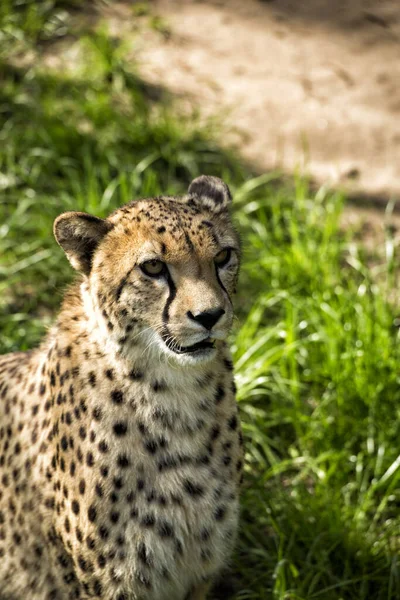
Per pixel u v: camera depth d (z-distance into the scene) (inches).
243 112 590.2
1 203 511.2
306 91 609.9
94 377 286.4
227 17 673.0
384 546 355.9
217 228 282.4
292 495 379.6
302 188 506.3
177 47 640.4
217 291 274.4
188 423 288.2
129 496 288.0
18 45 617.6
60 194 509.0
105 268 281.3
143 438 286.8
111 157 527.5
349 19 674.2
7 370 327.6
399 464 373.4
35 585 313.0
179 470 289.6
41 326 438.6
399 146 569.3
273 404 412.2
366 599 346.9
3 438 315.9
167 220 276.5
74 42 625.0
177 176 540.7
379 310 434.9
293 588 343.0
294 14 679.1
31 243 487.2
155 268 274.8
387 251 481.1
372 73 626.8
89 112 560.1
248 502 372.5
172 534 293.6
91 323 287.3
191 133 557.0
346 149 566.6
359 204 527.5
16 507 311.0
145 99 591.5
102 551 291.1
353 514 365.1
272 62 634.2
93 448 286.2
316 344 432.5
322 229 500.4
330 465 386.9
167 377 283.6
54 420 295.1
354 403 404.5
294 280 463.8
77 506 290.2
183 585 308.5
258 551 354.6
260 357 422.9
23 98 569.0
